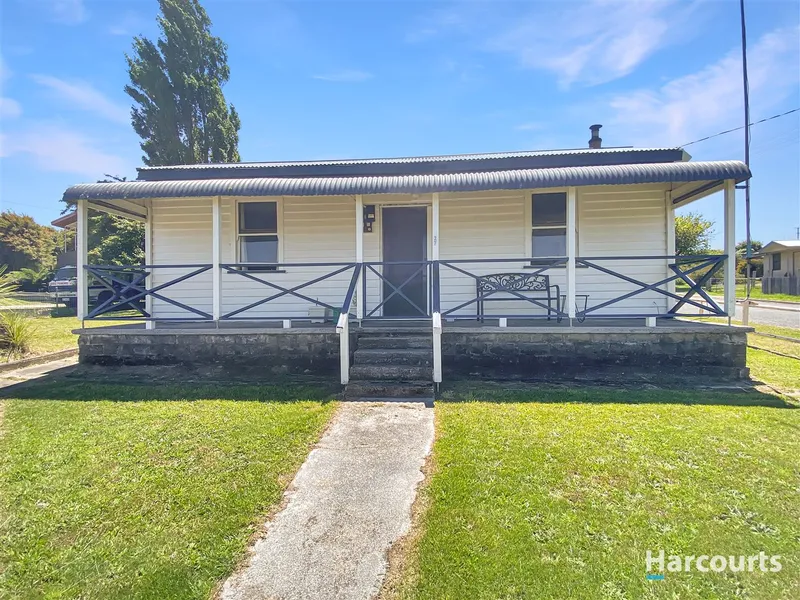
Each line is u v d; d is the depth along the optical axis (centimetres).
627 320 741
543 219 768
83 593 202
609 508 264
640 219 752
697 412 440
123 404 477
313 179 639
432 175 643
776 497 275
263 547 237
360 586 208
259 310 800
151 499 280
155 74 2283
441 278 784
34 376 615
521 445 357
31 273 2561
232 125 2528
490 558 221
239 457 342
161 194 624
